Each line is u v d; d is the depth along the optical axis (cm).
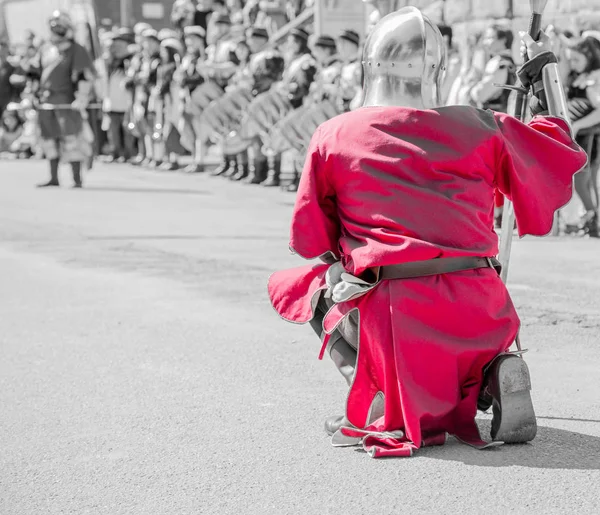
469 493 451
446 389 490
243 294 925
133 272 1047
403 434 500
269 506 443
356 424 513
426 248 480
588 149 1292
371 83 515
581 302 875
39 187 2067
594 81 1262
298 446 520
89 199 1811
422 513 431
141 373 671
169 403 603
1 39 3238
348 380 518
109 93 2902
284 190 1953
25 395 626
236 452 514
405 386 482
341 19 2111
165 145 2592
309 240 502
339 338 521
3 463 509
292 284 521
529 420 506
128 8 4616
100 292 946
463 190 493
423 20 509
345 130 498
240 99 2195
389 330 486
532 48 546
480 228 496
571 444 515
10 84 3175
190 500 454
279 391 625
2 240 1292
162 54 2552
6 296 937
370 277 492
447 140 492
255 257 1130
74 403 607
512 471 476
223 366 684
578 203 1384
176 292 938
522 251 1184
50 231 1372
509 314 502
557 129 525
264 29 2197
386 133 493
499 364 495
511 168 502
